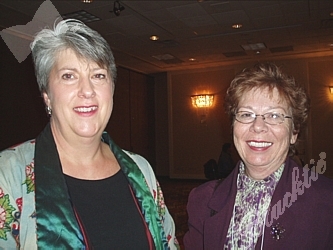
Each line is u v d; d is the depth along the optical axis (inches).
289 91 52.2
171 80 414.0
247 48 311.4
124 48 303.1
